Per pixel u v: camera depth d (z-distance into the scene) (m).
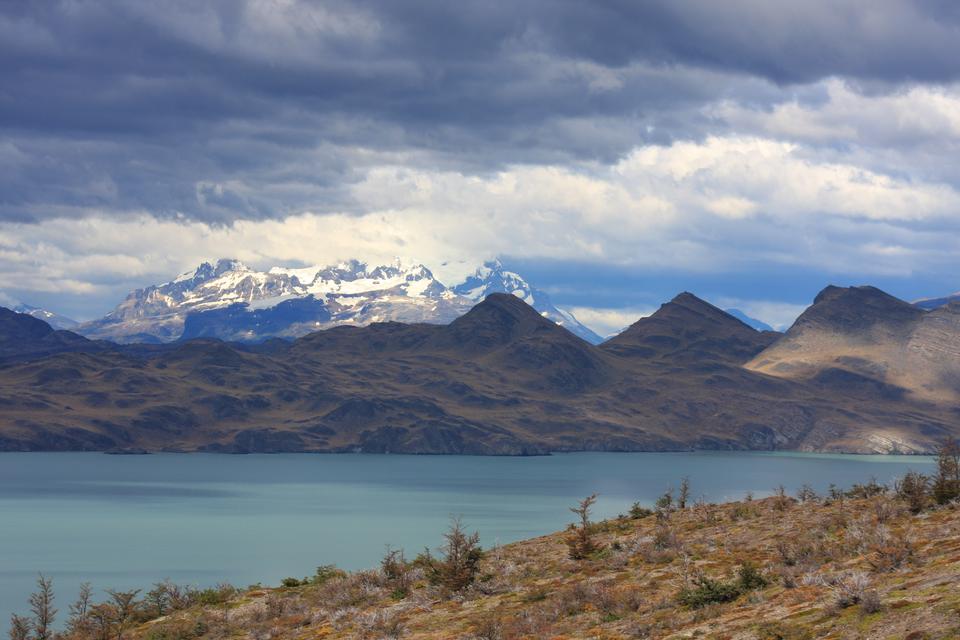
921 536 41.16
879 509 50.03
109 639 52.69
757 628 30.44
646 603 37.94
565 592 41.16
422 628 40.94
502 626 37.94
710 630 31.61
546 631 35.97
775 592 35.25
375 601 49.62
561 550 56.78
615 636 33.66
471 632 37.84
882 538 40.53
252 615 50.50
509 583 47.69
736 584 37.25
